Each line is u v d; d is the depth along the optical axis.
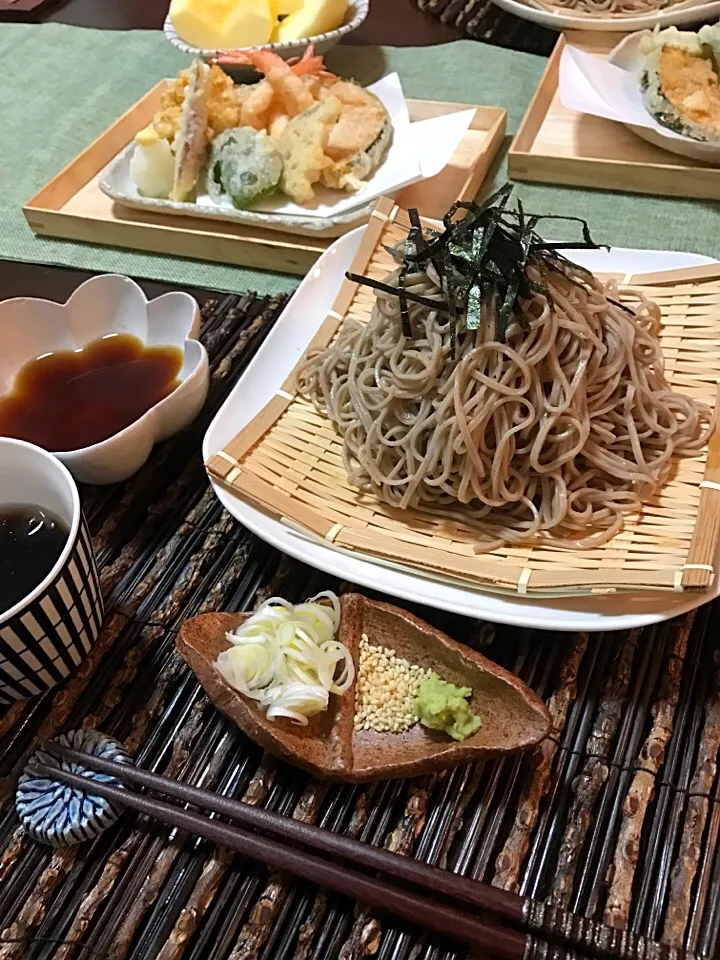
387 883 0.24
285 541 0.32
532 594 0.29
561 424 0.33
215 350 0.43
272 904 0.25
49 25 0.80
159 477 0.38
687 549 0.30
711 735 0.27
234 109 0.55
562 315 0.33
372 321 0.37
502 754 0.26
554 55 0.62
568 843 0.25
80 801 0.27
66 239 0.55
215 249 0.51
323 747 0.27
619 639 0.30
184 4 0.63
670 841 0.25
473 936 0.23
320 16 0.64
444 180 0.55
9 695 0.30
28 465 0.30
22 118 0.68
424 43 0.70
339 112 0.53
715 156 0.50
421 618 0.32
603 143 0.56
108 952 0.24
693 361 0.37
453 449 0.33
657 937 0.24
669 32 0.55
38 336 0.41
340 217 0.49
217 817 0.27
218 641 0.29
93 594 0.30
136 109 0.63
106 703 0.30
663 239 0.49
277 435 0.37
